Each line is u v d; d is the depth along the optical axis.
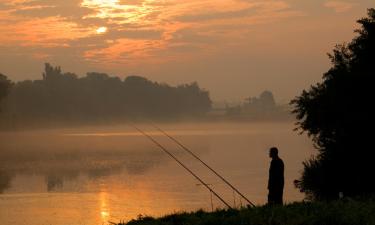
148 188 79.31
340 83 63.84
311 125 66.12
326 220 18.39
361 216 18.58
